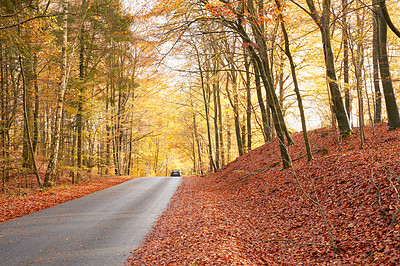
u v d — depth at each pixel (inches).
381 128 577.0
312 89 820.6
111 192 677.3
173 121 1332.4
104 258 241.4
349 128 593.3
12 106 647.1
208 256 221.5
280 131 556.7
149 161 2031.3
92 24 819.4
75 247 269.6
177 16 522.6
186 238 288.8
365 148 474.9
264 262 233.6
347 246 231.8
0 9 419.2
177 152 2031.3
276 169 594.6
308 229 294.4
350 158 418.3
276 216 362.3
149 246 272.8
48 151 787.4
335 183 366.9
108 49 825.5
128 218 396.5
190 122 1343.5
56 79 762.2
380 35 524.1
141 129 1368.1
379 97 649.6
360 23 516.7
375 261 197.0
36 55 653.9
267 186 505.7
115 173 1261.1
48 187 673.0
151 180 1037.8
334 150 544.1
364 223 255.1
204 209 421.4
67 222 367.9
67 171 1080.2
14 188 681.6
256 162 755.4
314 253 240.1
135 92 1261.1
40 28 589.0
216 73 867.4
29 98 702.5
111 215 414.9
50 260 235.3
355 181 340.2
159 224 363.3
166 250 259.0
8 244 275.0
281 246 269.1
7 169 604.1
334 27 572.4
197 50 682.2
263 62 557.6
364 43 569.6
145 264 227.6
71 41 807.1
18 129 680.4
